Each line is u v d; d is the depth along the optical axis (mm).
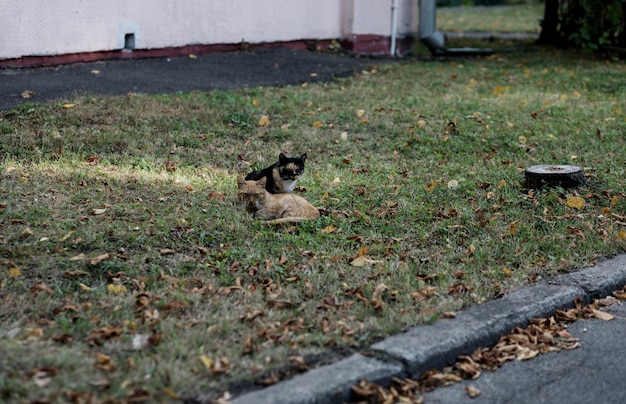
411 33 16281
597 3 16219
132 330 4652
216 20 13164
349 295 5316
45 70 10734
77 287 5203
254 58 13195
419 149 8938
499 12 27328
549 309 5363
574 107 10961
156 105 9508
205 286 5316
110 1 11570
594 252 6281
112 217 6320
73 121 8617
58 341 4488
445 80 12711
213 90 10617
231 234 6195
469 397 4391
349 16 15148
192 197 6930
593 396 4441
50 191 6781
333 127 9555
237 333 4719
